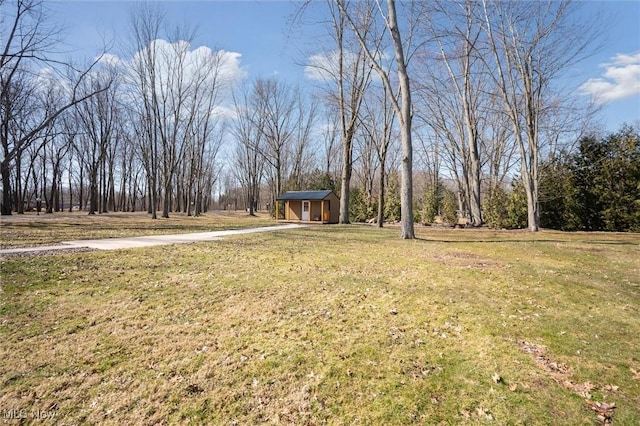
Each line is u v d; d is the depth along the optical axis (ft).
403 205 39.70
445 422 7.68
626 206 51.96
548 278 20.15
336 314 14.14
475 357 10.55
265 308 14.67
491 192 71.97
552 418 7.75
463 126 77.56
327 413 8.03
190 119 96.07
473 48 56.13
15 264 19.88
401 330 12.56
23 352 10.40
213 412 8.05
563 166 60.44
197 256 25.30
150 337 11.70
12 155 44.68
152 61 83.15
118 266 20.90
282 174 133.59
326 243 34.91
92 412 7.96
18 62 43.01
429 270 21.79
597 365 10.17
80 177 128.16
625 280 20.20
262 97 110.83
